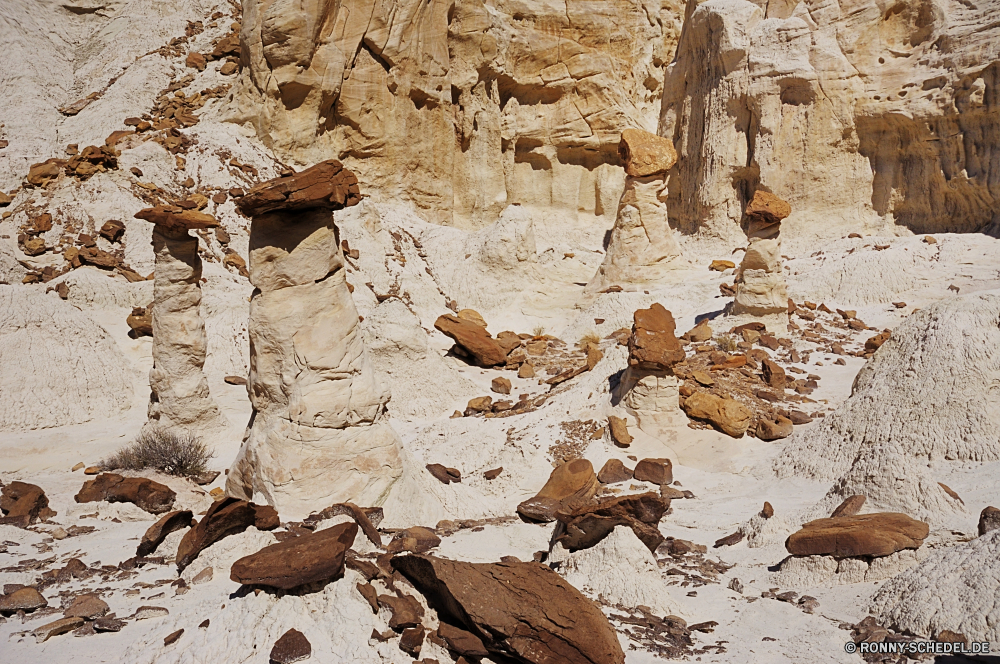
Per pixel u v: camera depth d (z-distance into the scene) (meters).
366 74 32.78
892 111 31.77
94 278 23.78
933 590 7.87
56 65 34.19
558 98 38.84
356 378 11.88
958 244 26.98
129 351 22.61
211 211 27.75
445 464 16.28
